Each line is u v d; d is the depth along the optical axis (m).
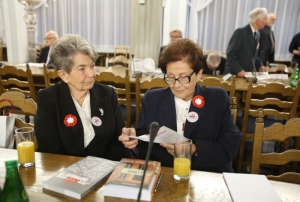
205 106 1.30
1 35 6.45
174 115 1.32
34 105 1.47
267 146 3.07
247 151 2.92
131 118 2.67
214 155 1.25
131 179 0.88
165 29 5.73
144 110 1.39
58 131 1.33
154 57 4.41
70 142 1.31
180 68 1.16
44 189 0.90
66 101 1.31
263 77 3.05
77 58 1.21
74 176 0.95
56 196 0.86
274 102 2.13
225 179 0.98
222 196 0.89
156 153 1.36
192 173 1.04
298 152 1.20
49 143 1.32
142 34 4.34
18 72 2.61
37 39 6.40
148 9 4.23
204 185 0.96
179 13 5.62
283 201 0.88
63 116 1.30
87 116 1.35
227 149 1.27
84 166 1.02
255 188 0.93
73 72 1.23
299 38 4.73
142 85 2.24
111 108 1.41
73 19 6.19
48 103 1.30
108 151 1.48
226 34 5.66
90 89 1.38
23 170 1.04
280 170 2.33
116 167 0.97
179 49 1.16
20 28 6.20
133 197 0.85
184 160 0.97
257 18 3.14
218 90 1.35
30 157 1.06
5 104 1.53
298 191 0.93
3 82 2.69
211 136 1.31
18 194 0.69
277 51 5.54
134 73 2.96
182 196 0.88
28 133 1.08
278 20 5.41
